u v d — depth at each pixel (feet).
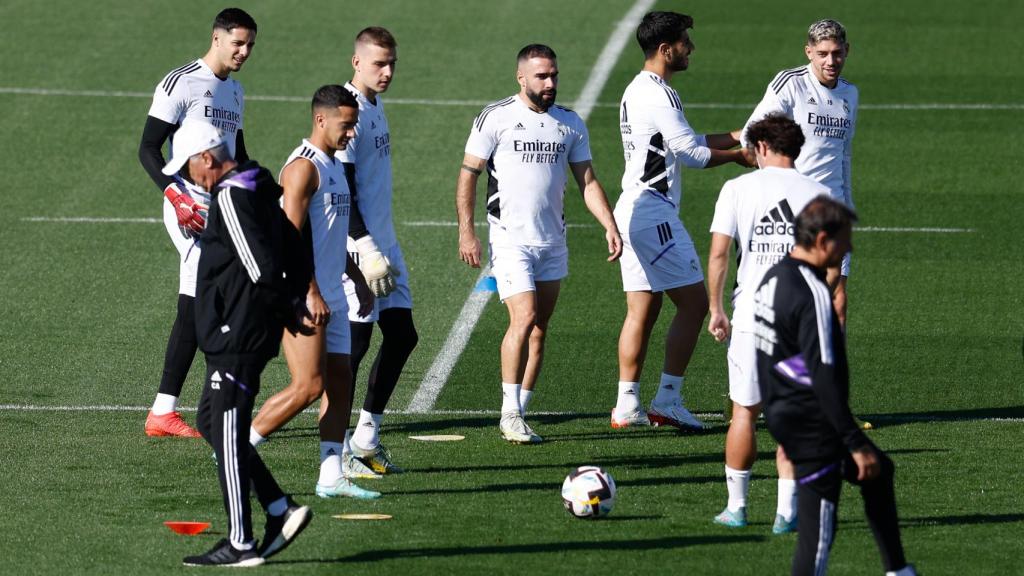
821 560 66.44
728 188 80.69
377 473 93.86
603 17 251.39
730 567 75.25
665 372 106.73
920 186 178.50
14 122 199.62
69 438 101.71
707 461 97.50
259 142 194.59
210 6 254.47
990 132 199.62
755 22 252.21
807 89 105.60
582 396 115.24
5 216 165.78
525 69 101.30
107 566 75.05
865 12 258.78
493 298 140.87
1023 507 86.43
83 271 148.05
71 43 233.55
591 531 81.46
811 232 65.77
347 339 87.71
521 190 102.12
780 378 66.03
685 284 105.60
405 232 161.58
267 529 74.90
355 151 94.79
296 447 100.27
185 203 99.30
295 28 242.99
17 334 128.77
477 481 92.32
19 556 76.64
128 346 126.31
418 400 113.09
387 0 258.37
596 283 145.28
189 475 92.84
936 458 97.35
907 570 66.80
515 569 74.84
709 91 217.97
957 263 150.92
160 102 104.63
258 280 72.08
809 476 66.18
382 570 74.64
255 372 73.97
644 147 105.60
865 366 121.08
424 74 221.87
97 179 179.52
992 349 125.18
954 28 249.55
